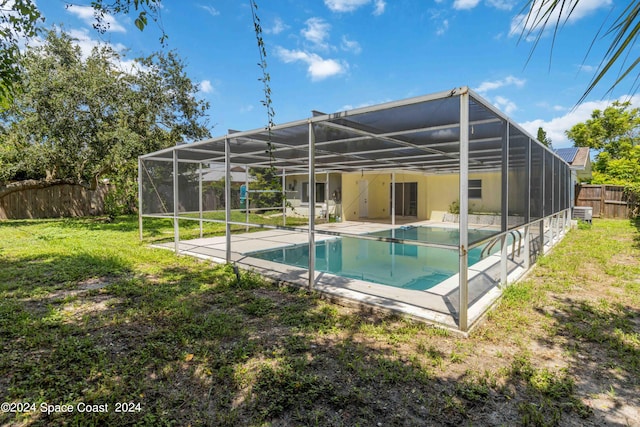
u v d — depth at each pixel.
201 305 4.20
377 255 9.12
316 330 3.50
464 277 3.41
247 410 2.28
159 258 7.03
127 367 2.74
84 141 11.91
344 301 4.34
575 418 2.21
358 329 3.53
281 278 5.38
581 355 3.01
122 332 3.42
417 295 4.51
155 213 9.30
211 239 10.05
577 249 7.66
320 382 2.57
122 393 2.44
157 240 9.55
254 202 11.03
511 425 2.14
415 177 16.56
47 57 11.23
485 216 13.71
